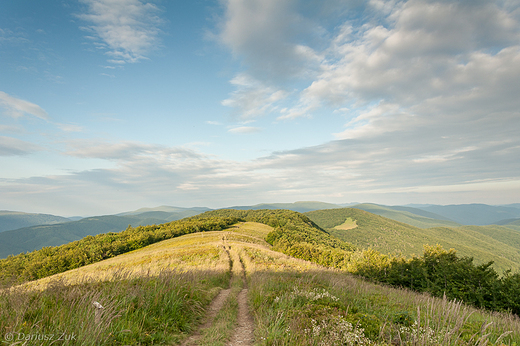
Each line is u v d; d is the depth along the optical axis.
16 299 6.25
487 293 22.33
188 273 13.15
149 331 6.61
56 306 6.19
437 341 5.01
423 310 8.48
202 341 6.81
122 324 6.18
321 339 5.74
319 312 7.84
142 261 41.03
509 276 22.62
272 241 87.69
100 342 5.24
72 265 69.50
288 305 9.40
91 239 101.31
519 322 8.14
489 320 8.41
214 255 39.62
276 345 5.98
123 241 92.38
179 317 8.07
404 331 6.04
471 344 5.21
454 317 6.19
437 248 33.91
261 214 180.25
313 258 61.00
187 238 90.50
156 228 121.94
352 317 7.34
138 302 7.83
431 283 28.06
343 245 121.06
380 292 14.00
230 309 10.73
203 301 10.88
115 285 8.45
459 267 26.58
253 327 8.65
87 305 6.38
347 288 13.56
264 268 26.81
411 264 33.06
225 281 21.62
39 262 69.00
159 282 9.78
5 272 7.68
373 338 6.03
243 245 57.56
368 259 43.50
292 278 16.73
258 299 11.51
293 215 161.25
